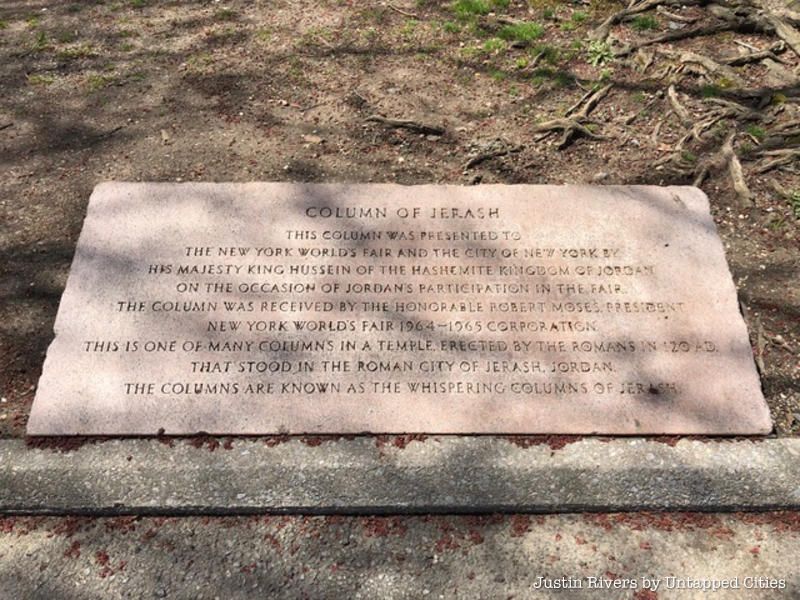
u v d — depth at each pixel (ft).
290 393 3.28
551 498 3.13
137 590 2.95
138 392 3.28
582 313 3.46
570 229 3.69
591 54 4.93
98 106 4.61
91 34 5.16
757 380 3.33
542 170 4.21
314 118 4.52
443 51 4.99
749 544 3.08
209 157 4.27
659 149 4.33
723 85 4.71
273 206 3.74
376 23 5.23
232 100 4.65
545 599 2.93
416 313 3.45
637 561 3.03
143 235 3.66
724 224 3.97
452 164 4.24
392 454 3.18
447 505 3.11
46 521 3.14
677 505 3.15
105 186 3.79
